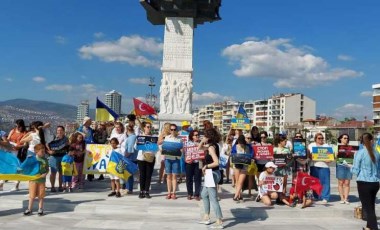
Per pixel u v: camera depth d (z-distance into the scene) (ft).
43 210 36.06
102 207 36.14
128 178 42.73
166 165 40.93
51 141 43.11
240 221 33.99
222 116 653.71
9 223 30.86
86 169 46.83
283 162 40.68
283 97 539.70
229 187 49.44
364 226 33.06
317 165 41.50
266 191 39.14
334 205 39.75
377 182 30.58
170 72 74.95
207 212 31.86
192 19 74.90
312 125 488.02
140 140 41.42
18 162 33.42
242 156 39.63
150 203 38.01
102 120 65.77
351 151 41.01
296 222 34.27
